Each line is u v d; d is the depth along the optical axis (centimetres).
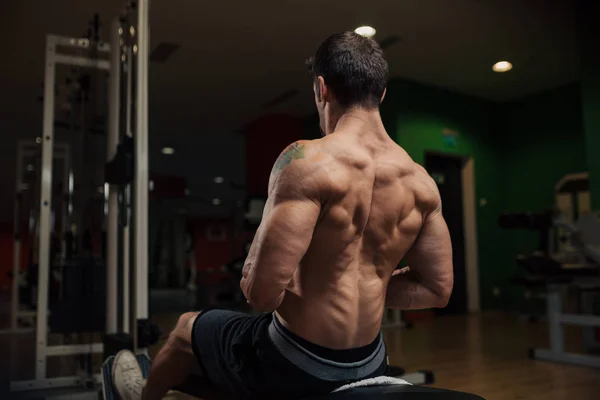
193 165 1042
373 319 95
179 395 228
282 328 93
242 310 597
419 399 83
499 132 654
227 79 559
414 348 369
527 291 572
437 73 546
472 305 604
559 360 319
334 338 91
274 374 92
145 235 194
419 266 106
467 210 618
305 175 85
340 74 98
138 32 200
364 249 95
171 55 492
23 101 604
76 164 403
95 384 253
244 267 90
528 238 614
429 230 104
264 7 400
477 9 406
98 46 291
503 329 468
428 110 580
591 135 407
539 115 618
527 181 626
